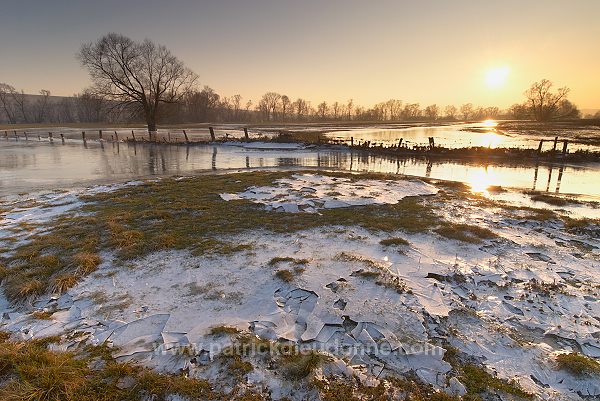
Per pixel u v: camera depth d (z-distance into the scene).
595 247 6.84
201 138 35.38
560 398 3.32
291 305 4.73
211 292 5.04
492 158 20.59
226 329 4.17
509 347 4.00
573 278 5.59
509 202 10.32
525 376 3.58
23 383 3.31
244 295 4.96
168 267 5.81
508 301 4.93
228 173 15.61
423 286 5.20
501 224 8.07
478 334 4.21
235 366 3.61
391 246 6.62
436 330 4.27
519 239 7.14
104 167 17.59
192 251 6.42
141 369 3.60
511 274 5.66
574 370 3.60
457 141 34.09
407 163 19.31
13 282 5.34
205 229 7.60
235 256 6.19
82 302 4.86
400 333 4.17
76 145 29.80
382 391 3.36
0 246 6.69
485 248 6.66
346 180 13.06
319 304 4.69
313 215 8.59
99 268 5.82
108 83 34.50
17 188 12.15
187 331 4.17
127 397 3.28
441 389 3.41
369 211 8.98
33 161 19.67
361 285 5.15
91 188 11.89
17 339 4.11
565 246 6.88
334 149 25.33
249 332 4.17
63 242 6.78
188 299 4.86
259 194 10.69
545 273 5.72
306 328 4.26
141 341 4.04
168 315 4.51
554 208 9.75
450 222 8.12
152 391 3.31
